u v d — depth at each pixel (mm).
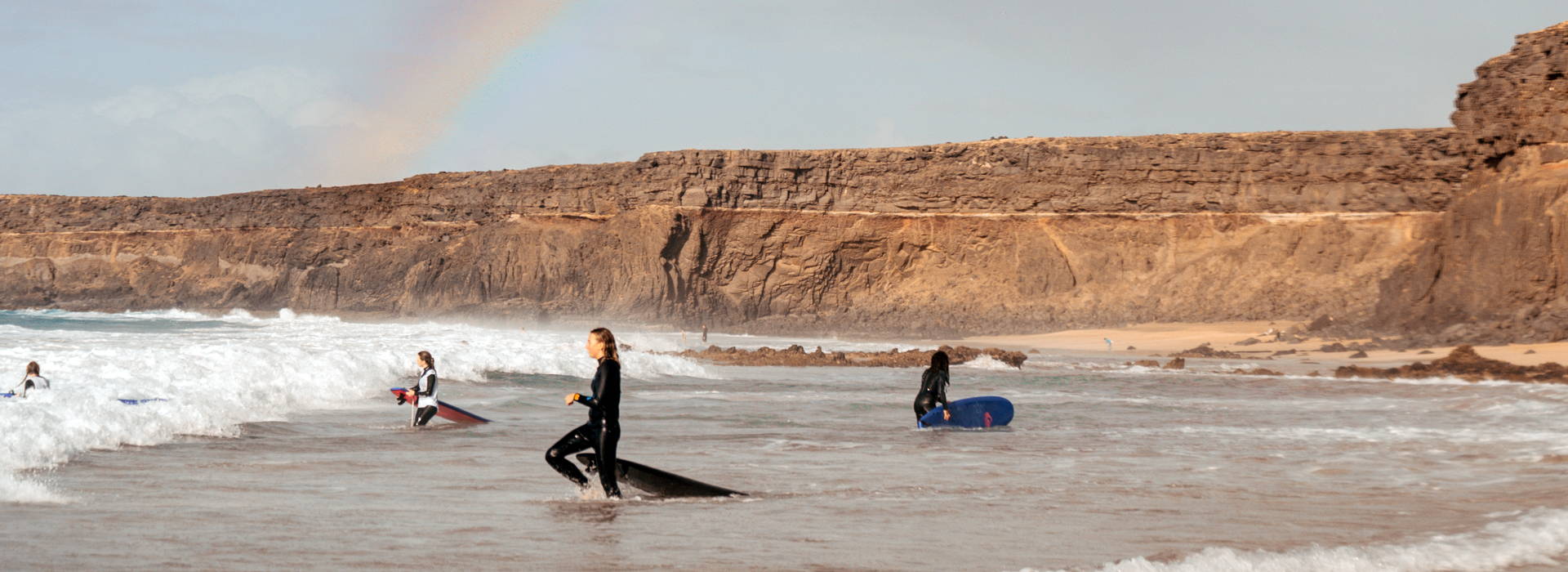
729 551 7070
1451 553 7211
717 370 34719
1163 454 13430
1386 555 7070
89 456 11062
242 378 18719
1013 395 25844
